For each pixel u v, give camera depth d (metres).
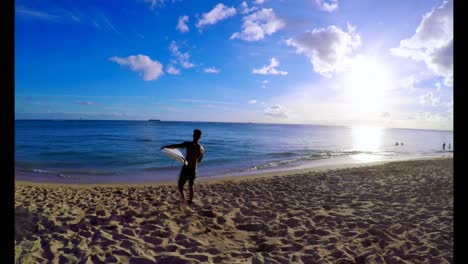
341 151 31.34
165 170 15.30
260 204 7.31
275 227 5.54
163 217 5.81
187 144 6.66
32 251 4.17
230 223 5.81
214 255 4.16
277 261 4.10
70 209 6.28
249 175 13.77
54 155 20.80
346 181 11.06
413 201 7.77
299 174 13.08
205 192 8.62
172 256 4.01
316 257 4.23
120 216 5.80
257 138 54.19
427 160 21.20
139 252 4.20
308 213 6.51
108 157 20.22
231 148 30.83
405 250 4.54
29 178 12.02
